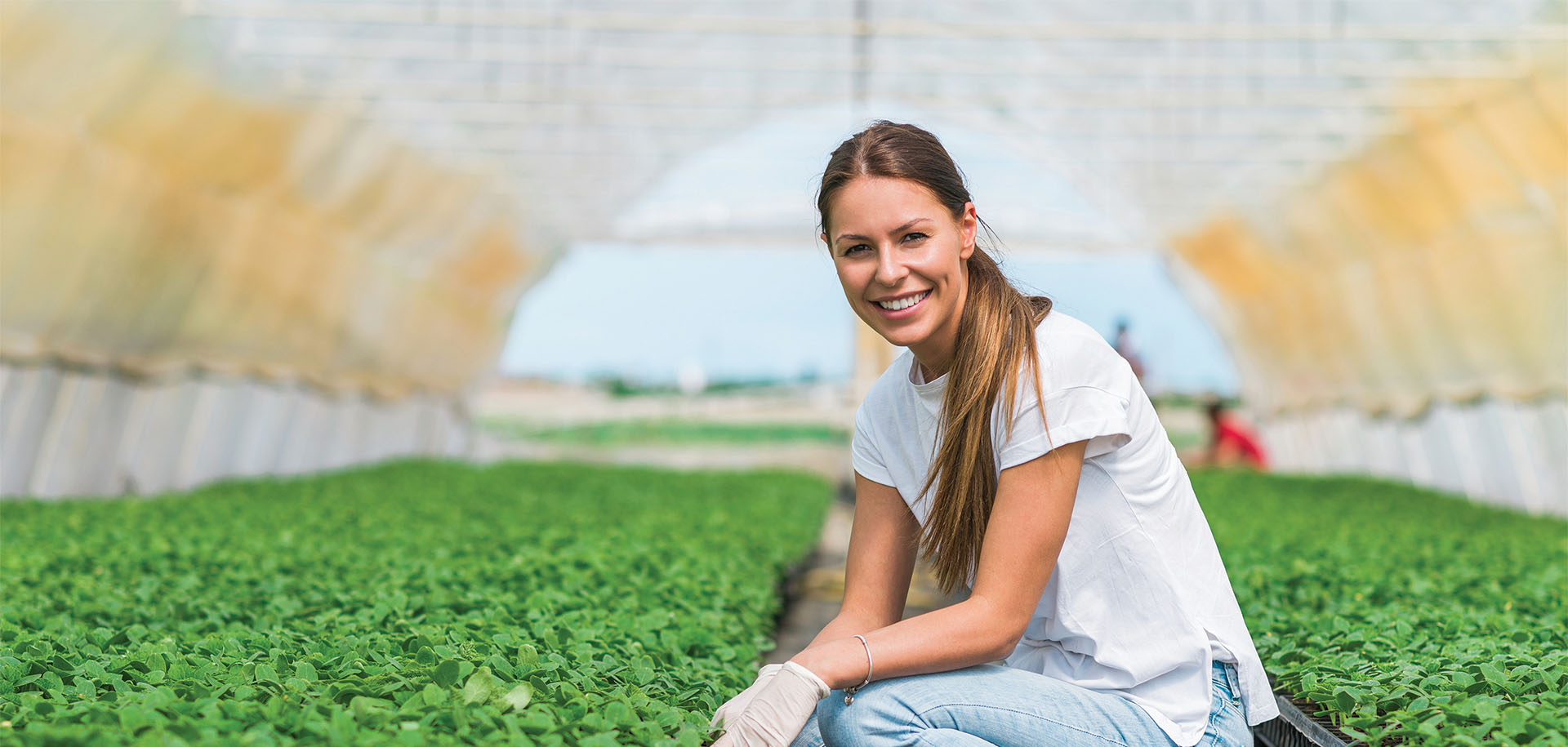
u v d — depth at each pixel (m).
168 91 10.05
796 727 2.72
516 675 3.40
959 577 3.01
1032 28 11.23
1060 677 2.94
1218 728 2.84
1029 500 2.76
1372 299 15.90
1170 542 2.87
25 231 9.12
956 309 2.84
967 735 2.74
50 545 6.70
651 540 7.33
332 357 15.64
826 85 15.90
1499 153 11.73
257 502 10.15
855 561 3.23
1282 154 15.77
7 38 8.18
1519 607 5.01
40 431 10.05
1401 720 3.16
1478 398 13.52
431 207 16.61
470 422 23.05
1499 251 12.38
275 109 11.66
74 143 9.35
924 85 16.05
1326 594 5.28
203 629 4.43
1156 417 2.92
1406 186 13.73
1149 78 15.12
